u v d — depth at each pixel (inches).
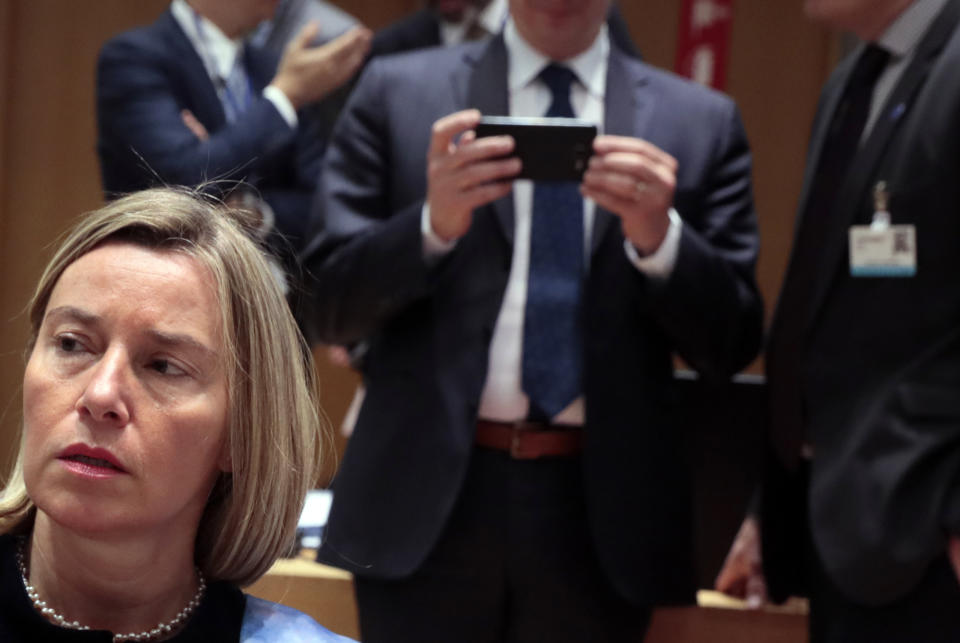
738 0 241.3
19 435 70.3
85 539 60.6
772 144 242.8
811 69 241.8
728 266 119.9
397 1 246.4
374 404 117.0
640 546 111.7
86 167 238.2
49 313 61.1
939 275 109.0
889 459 107.5
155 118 141.4
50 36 236.7
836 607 114.9
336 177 124.1
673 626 135.6
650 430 115.0
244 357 63.9
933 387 107.3
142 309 60.3
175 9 150.6
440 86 123.8
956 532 102.4
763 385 133.3
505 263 115.6
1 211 236.1
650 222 112.3
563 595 112.3
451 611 112.1
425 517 110.6
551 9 118.4
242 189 140.5
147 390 60.2
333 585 119.6
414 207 115.8
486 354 113.3
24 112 236.8
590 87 123.9
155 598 63.7
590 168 111.2
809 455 124.6
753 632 135.6
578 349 114.3
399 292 114.0
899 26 118.8
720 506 134.3
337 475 117.1
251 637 66.0
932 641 105.9
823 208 123.2
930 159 109.8
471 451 112.9
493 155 111.1
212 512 66.2
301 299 125.3
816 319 118.0
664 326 116.6
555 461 113.3
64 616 62.2
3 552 62.8
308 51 148.2
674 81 127.4
